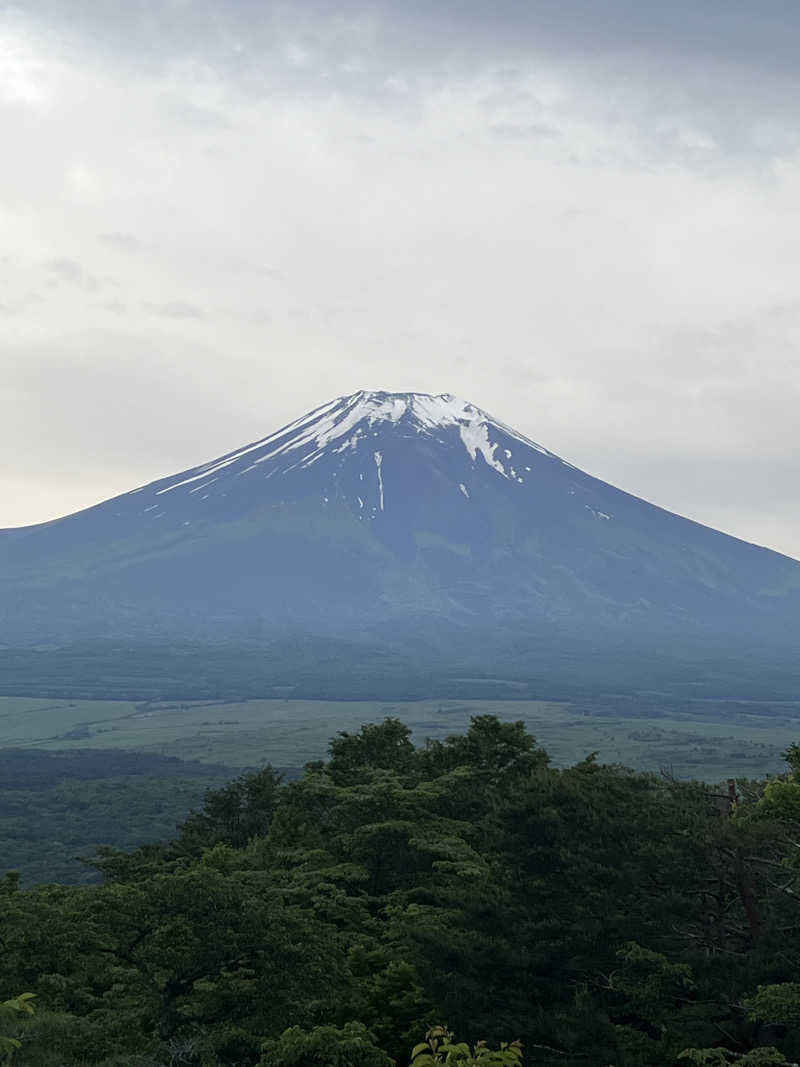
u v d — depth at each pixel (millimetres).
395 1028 25984
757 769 146125
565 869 26969
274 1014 24641
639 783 30750
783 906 25953
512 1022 24438
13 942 24797
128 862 45844
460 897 28188
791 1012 22172
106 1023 25594
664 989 24531
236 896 25656
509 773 42969
